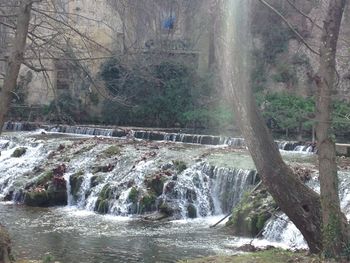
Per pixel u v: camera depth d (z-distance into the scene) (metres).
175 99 27.88
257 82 26.98
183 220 14.90
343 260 7.39
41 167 18.70
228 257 8.62
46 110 27.39
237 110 8.10
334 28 7.62
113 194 16.00
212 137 21.41
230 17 8.01
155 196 15.64
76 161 18.66
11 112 28.64
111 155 18.67
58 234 12.93
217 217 15.34
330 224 7.50
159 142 21.64
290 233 12.05
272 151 8.05
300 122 23.36
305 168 15.10
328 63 7.63
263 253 8.70
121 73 22.72
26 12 8.42
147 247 11.75
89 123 28.20
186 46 27.80
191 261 8.77
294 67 27.17
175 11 26.55
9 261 9.41
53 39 9.96
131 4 20.03
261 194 13.82
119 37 18.95
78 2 19.77
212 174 16.06
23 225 13.88
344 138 21.17
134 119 28.33
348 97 21.41
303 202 7.95
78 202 16.75
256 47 27.36
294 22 24.03
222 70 8.19
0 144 21.94
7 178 18.55
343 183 13.42
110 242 12.20
